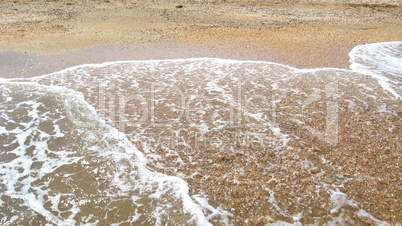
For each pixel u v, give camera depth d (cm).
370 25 1178
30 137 513
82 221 361
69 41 946
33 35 979
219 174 434
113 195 399
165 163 457
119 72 755
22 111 584
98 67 781
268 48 926
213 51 895
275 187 411
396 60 852
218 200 392
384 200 390
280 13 1277
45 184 418
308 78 730
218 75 744
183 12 1236
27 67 768
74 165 452
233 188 409
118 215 369
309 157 467
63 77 723
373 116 573
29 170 442
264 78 729
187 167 449
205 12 1246
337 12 1321
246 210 377
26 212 373
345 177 428
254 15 1236
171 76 738
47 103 611
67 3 1301
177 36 1011
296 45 954
